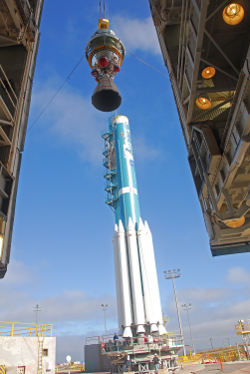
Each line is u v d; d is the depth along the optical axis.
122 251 55.81
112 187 65.38
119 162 63.66
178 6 14.74
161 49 16.73
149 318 49.75
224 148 11.20
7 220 11.08
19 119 12.64
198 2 9.77
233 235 14.20
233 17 10.52
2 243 10.47
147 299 51.22
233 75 12.15
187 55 12.05
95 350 49.16
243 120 9.42
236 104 9.85
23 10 13.25
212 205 13.16
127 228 57.47
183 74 13.45
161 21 15.48
